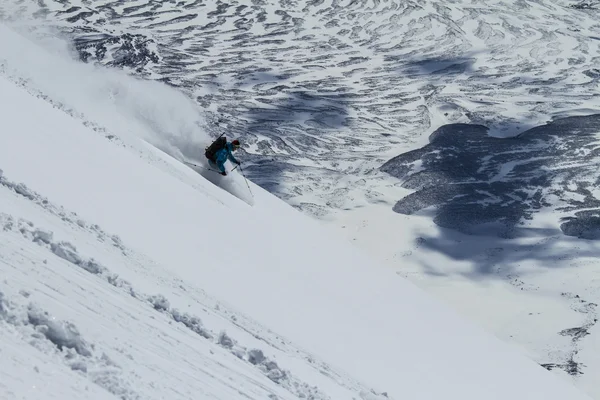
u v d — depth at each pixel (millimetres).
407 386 7348
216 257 7977
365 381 6641
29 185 5852
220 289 6789
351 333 8227
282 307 7605
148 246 6648
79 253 4387
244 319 6070
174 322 4336
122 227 6656
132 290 4363
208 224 9484
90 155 8867
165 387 3027
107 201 7266
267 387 4230
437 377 8398
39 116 9062
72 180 7121
